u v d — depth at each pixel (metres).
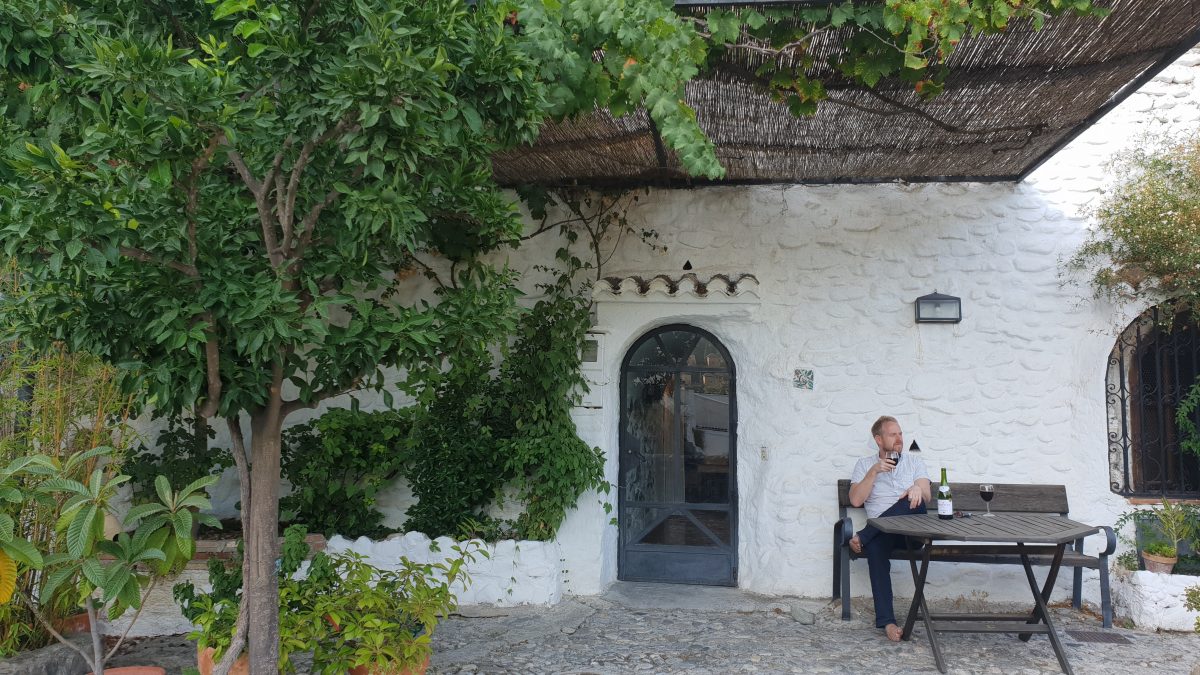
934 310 6.30
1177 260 5.76
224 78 3.02
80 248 2.66
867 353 6.43
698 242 6.63
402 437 6.46
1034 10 3.71
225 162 3.62
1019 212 6.38
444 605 4.24
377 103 2.83
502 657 5.08
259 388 3.28
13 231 2.69
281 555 4.21
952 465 6.32
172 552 3.55
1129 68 4.52
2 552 3.46
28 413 4.64
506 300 3.67
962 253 6.41
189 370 3.12
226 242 3.50
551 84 3.69
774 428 6.46
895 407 6.39
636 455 6.79
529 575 6.09
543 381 6.17
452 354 3.60
